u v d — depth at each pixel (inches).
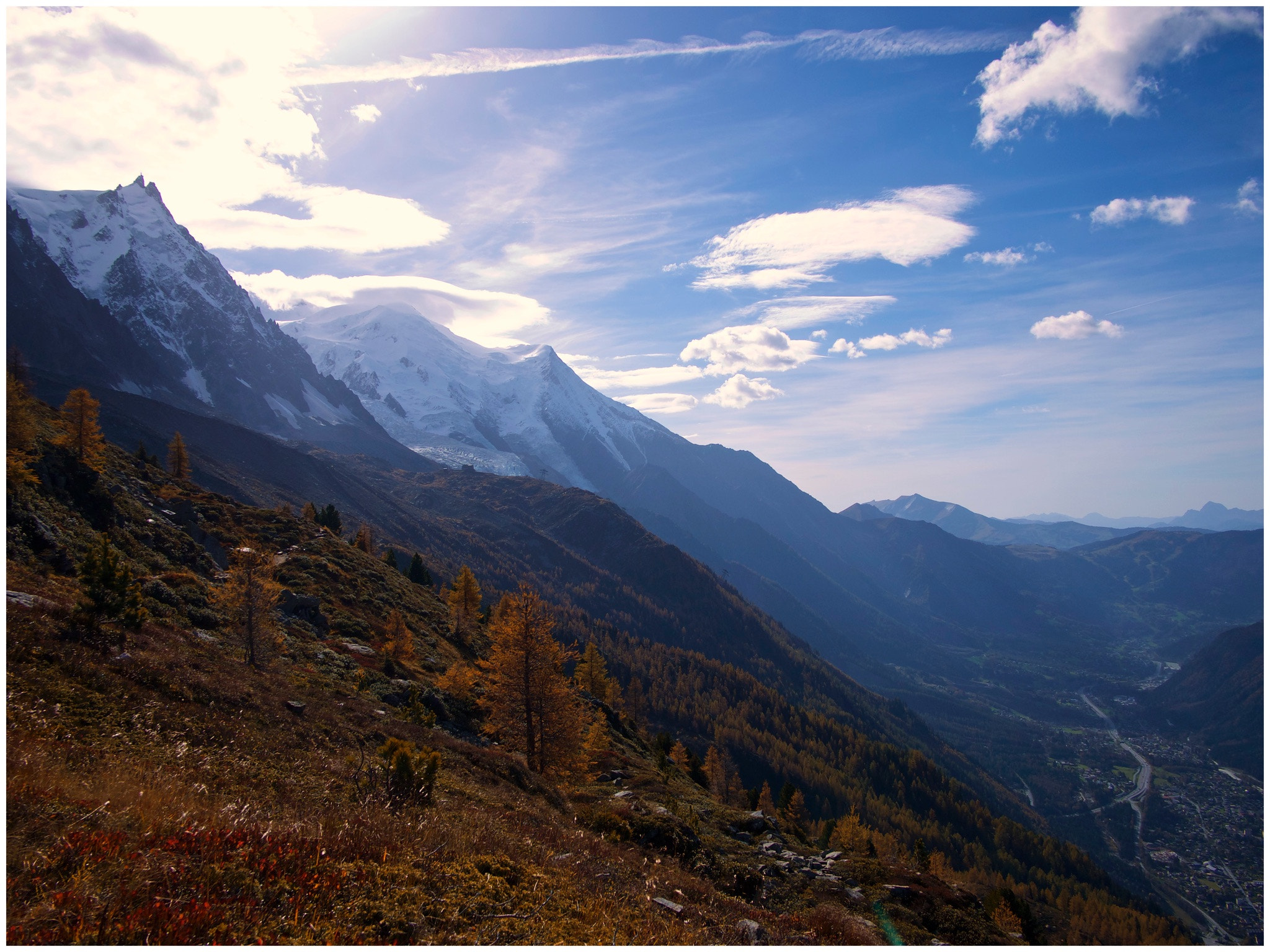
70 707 645.9
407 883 435.8
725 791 3253.0
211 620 1515.7
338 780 737.0
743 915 660.7
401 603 2947.8
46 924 294.5
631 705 4650.6
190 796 510.0
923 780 6973.4
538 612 1546.5
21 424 1791.3
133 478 2800.2
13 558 1205.7
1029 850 6107.3
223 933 322.7
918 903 1050.7
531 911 452.8
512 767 1166.3
